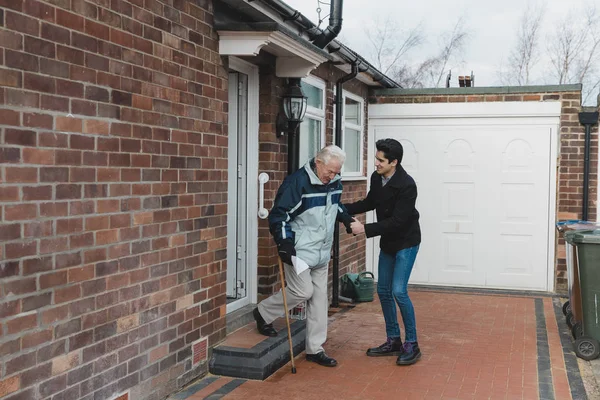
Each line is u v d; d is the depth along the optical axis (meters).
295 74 6.43
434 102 9.96
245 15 5.75
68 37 3.55
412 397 4.85
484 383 5.22
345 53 7.83
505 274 9.81
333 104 8.57
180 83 4.69
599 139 9.38
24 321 3.31
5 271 3.18
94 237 3.81
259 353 5.23
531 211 9.68
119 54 3.99
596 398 4.95
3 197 3.15
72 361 3.67
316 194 5.27
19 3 3.21
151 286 4.41
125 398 4.17
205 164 5.07
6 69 3.14
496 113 9.71
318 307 5.59
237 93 6.46
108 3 3.88
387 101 10.16
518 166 9.70
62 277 3.56
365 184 10.18
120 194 4.04
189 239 4.87
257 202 6.54
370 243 10.41
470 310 8.18
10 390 3.23
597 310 6.02
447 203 10.00
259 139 6.56
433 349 6.25
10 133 3.18
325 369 5.50
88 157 3.74
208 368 5.24
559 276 9.52
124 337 4.14
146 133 4.29
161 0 4.43
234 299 6.50
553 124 9.54
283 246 5.14
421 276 10.13
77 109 3.64
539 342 6.58
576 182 9.44
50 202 3.46
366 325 7.21
